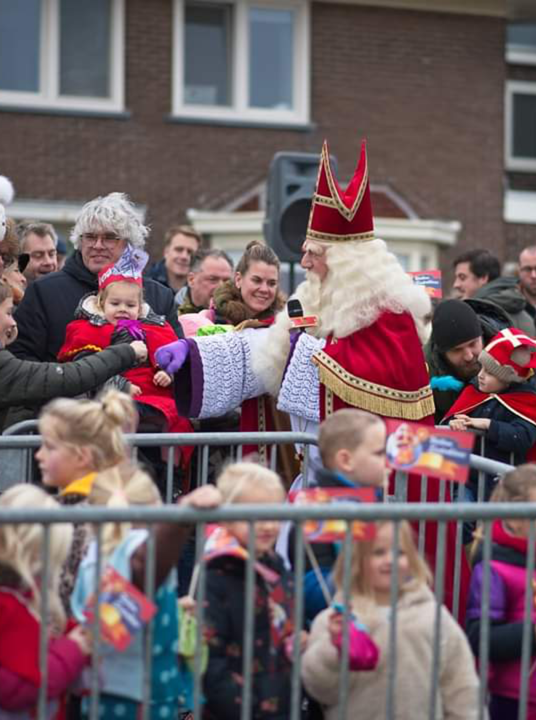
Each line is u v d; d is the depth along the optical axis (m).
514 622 10.73
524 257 22.22
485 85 43.25
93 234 16.38
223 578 10.27
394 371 13.88
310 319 14.41
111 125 40.22
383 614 10.25
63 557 9.61
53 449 10.62
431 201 42.66
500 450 16.06
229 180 41.28
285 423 15.37
